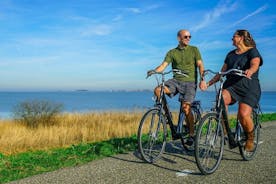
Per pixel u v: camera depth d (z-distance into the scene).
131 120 18.28
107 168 6.25
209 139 5.79
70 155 7.89
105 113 20.33
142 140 6.54
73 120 18.39
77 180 5.59
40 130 13.63
